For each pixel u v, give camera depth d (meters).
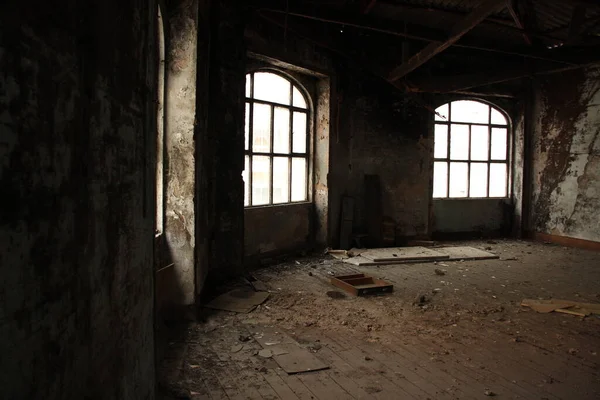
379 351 3.51
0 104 0.84
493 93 9.11
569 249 8.28
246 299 4.72
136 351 1.93
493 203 9.64
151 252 2.31
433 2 6.12
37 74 0.98
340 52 7.20
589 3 5.24
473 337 3.84
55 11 1.08
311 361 3.27
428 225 8.74
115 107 1.58
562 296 5.16
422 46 8.20
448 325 4.14
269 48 6.00
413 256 7.08
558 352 3.53
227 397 2.75
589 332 3.99
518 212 9.59
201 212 4.52
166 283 3.89
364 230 8.15
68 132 1.16
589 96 8.25
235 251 5.52
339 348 3.55
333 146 7.50
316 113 7.44
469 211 9.43
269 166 6.57
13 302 0.89
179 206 3.98
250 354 3.39
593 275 6.21
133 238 1.88
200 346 3.52
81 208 1.26
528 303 4.79
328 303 4.74
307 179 7.49
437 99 8.77
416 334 3.89
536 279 5.97
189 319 4.03
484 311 4.57
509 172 9.74
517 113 9.55
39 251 1.00
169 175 3.97
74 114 1.20
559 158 8.85
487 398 2.79
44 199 1.02
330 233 7.54
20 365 0.92
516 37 7.48
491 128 9.56
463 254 7.46
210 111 5.07
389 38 7.92
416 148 8.55
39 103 1.00
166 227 3.98
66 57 1.14
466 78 7.52
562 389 2.92
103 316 1.46
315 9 5.59
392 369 3.19
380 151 8.26
